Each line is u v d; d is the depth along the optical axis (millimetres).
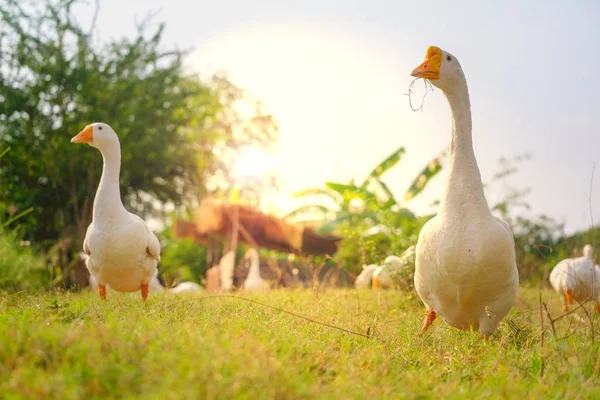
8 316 5145
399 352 4926
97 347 3605
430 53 5938
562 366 4469
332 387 3674
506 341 5449
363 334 5410
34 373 3283
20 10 18344
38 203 18234
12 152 17766
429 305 6031
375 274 10836
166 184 21125
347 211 17953
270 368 3498
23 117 18219
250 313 6145
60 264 17281
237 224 19531
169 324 5086
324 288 11414
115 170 7680
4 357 3518
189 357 3566
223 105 24750
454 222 5547
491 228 5477
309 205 18781
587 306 9500
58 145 17875
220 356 3557
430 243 5664
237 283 19250
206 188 22688
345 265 14656
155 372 3336
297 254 20047
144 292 8023
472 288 5547
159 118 19594
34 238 18734
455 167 5695
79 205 18547
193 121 22094
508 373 4348
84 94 18047
